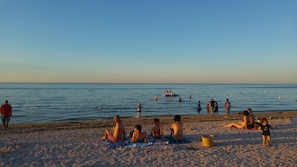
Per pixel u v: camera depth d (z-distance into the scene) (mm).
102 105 44938
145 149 9781
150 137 11602
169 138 11320
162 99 61875
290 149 9961
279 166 7867
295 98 70562
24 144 10750
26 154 9164
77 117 29312
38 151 9586
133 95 78000
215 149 9922
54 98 61594
